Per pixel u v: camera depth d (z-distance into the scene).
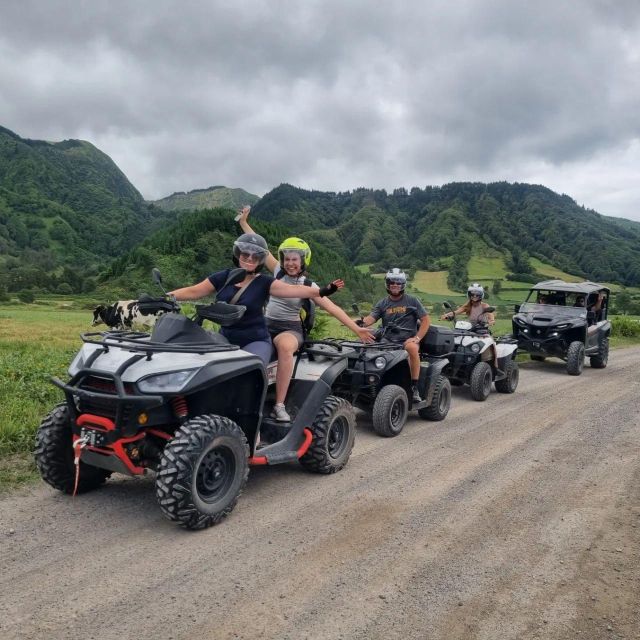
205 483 4.34
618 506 5.08
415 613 3.29
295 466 6.02
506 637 3.09
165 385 4.06
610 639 3.11
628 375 14.04
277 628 3.10
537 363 16.25
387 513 4.79
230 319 4.51
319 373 5.67
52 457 4.64
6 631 2.98
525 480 5.75
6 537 4.07
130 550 3.94
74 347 16.98
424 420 8.53
